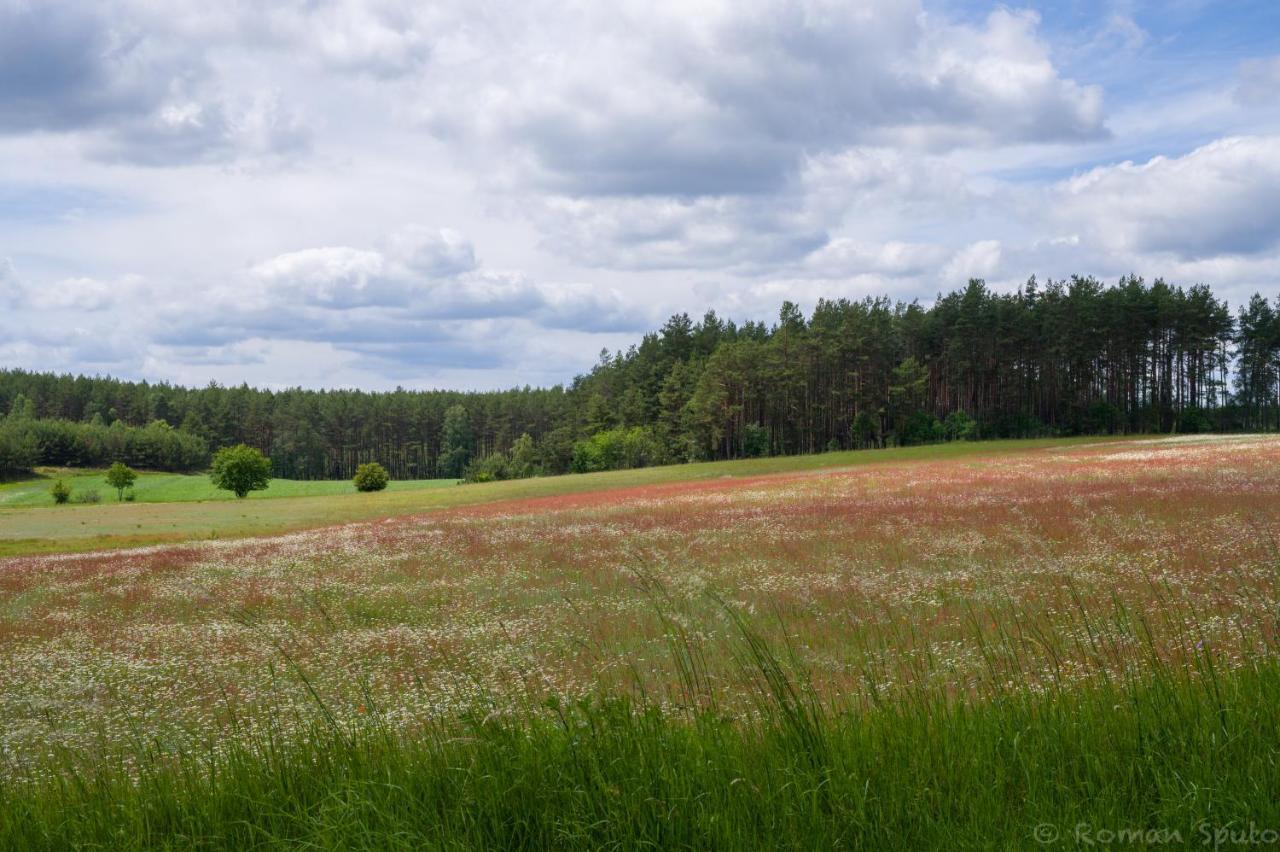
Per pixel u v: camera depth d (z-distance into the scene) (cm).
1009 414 11812
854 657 936
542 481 8675
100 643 1564
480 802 390
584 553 2459
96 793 487
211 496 11362
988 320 11675
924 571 1709
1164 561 1533
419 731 580
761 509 3528
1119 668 593
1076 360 11312
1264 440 6462
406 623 1590
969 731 448
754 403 12438
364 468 10425
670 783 385
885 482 4669
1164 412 11419
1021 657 768
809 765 403
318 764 477
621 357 17025
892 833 348
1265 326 11288
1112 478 3841
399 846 365
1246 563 1439
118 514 6544
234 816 429
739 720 498
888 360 12338
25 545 4262
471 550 2742
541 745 436
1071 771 396
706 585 1736
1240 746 400
